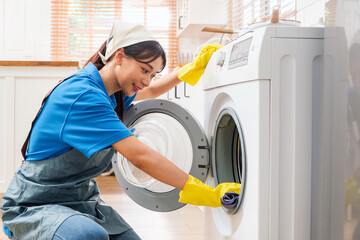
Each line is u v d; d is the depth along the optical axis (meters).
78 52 5.09
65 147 1.23
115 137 1.15
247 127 1.18
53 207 1.21
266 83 1.10
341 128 0.97
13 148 3.19
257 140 1.11
